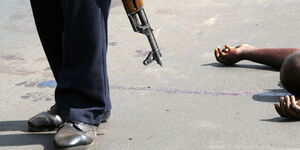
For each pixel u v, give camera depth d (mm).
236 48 9086
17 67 9516
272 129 6828
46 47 6801
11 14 12531
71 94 6418
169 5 13203
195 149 6387
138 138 6680
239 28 11305
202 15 12344
